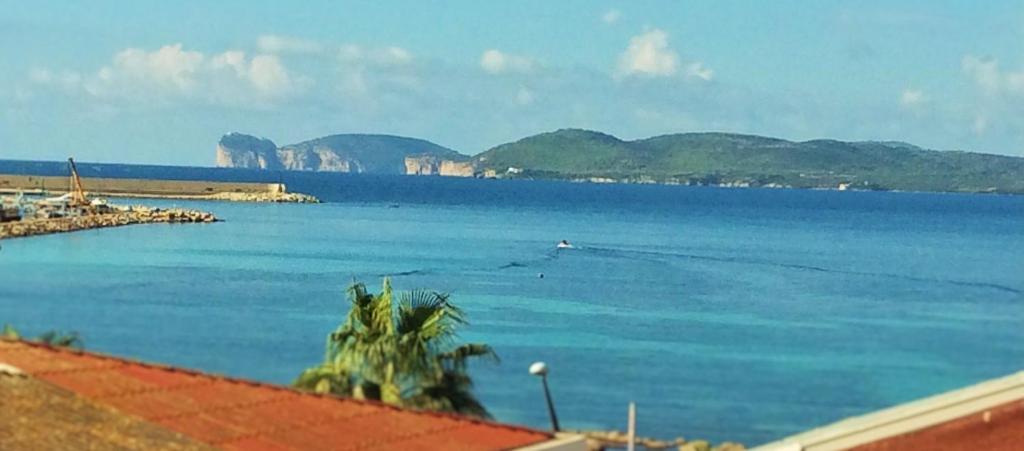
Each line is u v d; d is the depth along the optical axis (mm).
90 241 125062
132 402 24328
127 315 68125
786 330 80938
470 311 90250
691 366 64688
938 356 65438
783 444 25781
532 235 180875
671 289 111312
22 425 22453
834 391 56875
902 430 26234
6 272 86625
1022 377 27688
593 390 57062
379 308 35594
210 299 85062
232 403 25141
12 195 188750
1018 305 96375
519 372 61156
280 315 78562
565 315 89562
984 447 26359
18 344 26844
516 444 24391
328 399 26250
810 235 198750
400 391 34375
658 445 46219
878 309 94438
